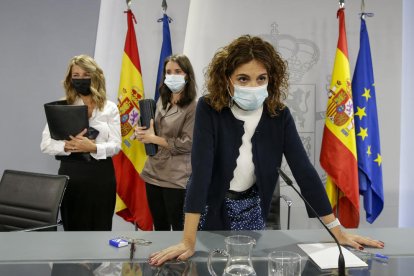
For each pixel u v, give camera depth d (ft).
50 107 7.21
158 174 8.21
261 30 9.34
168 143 7.98
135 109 9.14
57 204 6.40
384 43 9.39
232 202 4.75
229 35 9.29
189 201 4.28
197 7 9.21
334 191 8.98
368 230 4.94
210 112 4.56
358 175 8.86
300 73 9.45
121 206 9.42
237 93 4.29
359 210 9.26
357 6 9.33
